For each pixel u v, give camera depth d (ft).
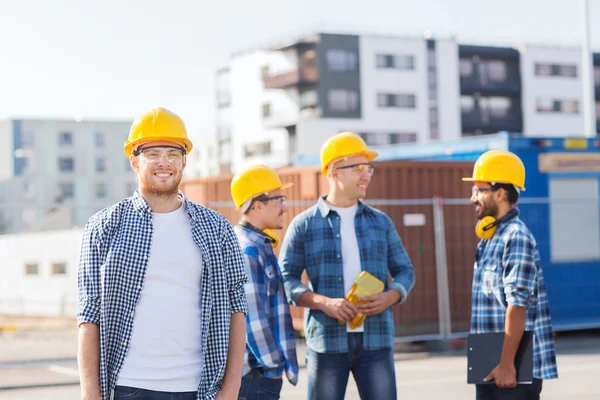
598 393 32.40
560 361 41.06
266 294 18.54
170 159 13.30
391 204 46.44
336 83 232.73
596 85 269.44
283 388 34.40
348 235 20.12
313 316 19.79
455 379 36.01
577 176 49.80
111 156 320.09
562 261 49.21
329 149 20.21
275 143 245.86
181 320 13.11
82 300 13.00
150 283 13.08
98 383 12.89
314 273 20.06
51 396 33.99
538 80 258.98
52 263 72.33
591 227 50.11
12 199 256.93
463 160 50.85
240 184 19.42
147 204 13.30
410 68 239.91
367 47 235.81
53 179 313.32
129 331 12.95
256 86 250.37
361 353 19.54
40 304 71.97
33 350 47.32
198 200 55.31
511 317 16.84
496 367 17.11
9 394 34.53
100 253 13.08
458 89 246.06
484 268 17.69
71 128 315.99
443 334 46.06
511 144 48.42
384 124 236.63
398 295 19.75
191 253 13.28
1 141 312.91
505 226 17.63
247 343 18.02
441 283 46.47
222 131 273.95
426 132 241.14
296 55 239.30
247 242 18.78
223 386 13.38
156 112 13.47
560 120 262.47
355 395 32.24
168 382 12.98
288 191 49.14
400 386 34.50
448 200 47.19
